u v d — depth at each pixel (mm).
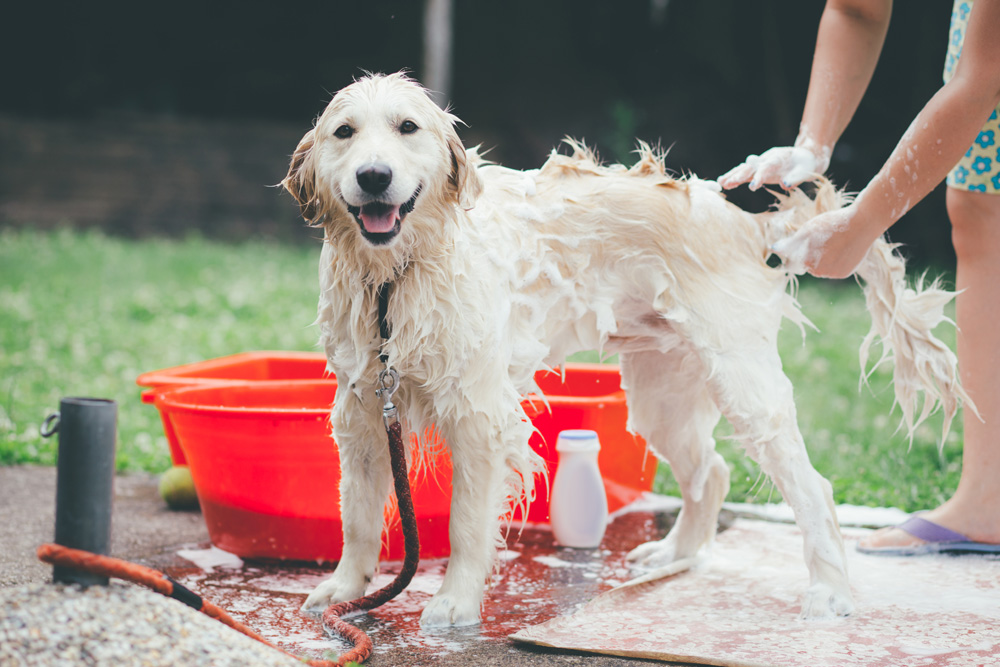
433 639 2641
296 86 19438
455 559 2814
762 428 2957
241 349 7371
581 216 2996
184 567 3311
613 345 3219
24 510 3883
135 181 16375
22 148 16141
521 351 2918
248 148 17188
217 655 1969
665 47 17625
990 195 3453
